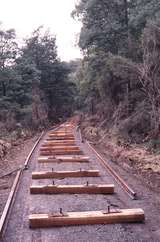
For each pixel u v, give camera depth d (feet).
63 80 188.75
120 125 74.84
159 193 32.12
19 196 30.71
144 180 38.32
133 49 80.02
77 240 20.56
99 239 20.65
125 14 90.79
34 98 143.02
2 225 22.65
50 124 167.22
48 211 25.88
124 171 43.21
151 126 61.52
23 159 52.95
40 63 173.58
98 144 76.74
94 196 30.09
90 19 97.35
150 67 60.90
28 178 38.29
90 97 132.26
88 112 162.40
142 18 78.07
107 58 83.92
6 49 117.60
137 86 77.71
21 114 119.65
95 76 101.24
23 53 146.72
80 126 132.36
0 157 55.67
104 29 92.17
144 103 70.38
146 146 58.03
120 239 20.59
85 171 38.45
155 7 75.00
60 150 58.34
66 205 27.32
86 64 105.70
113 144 67.21
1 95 114.21
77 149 59.52
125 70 73.46
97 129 98.78
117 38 92.58
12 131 95.61
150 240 20.45
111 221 23.31
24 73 129.29
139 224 23.25
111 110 96.73
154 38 60.70
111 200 28.76
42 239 20.85
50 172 37.99
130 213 23.72
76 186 31.42
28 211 26.16
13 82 117.39
